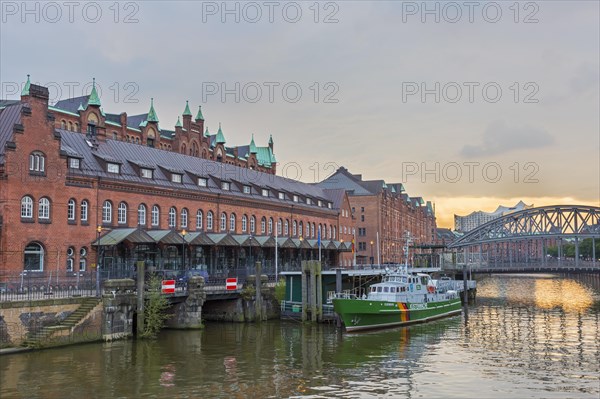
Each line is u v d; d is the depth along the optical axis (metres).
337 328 49.97
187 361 35.97
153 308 43.81
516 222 107.56
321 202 96.12
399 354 39.09
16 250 46.00
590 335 47.81
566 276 186.25
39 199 48.19
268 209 79.62
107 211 55.00
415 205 172.75
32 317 37.06
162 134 104.00
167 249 60.38
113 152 60.69
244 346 41.34
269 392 29.19
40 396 27.91
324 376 32.62
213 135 123.56
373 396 28.59
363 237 123.44
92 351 37.53
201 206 66.88
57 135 49.94
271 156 135.88
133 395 28.39
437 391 29.55
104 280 43.72
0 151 47.03
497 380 31.86
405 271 58.50
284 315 55.62
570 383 31.23
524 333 48.91
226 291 52.59
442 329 51.12
